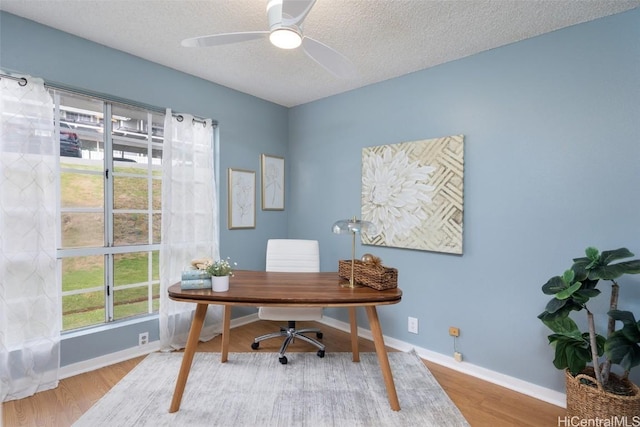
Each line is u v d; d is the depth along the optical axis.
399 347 2.85
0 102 1.93
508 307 2.27
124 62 2.49
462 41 2.24
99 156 2.48
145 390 2.08
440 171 2.57
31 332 2.04
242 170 3.37
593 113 1.95
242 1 1.84
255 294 1.85
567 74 2.03
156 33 2.22
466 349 2.47
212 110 3.10
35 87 2.05
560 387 2.05
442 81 2.60
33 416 1.81
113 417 1.80
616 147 1.88
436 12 1.90
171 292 1.88
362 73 2.81
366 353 2.71
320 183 3.55
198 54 2.53
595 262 1.66
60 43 2.19
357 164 3.20
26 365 2.01
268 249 2.88
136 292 2.70
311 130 3.64
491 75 2.34
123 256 2.62
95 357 2.36
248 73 2.88
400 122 2.86
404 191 2.79
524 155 2.20
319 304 1.78
